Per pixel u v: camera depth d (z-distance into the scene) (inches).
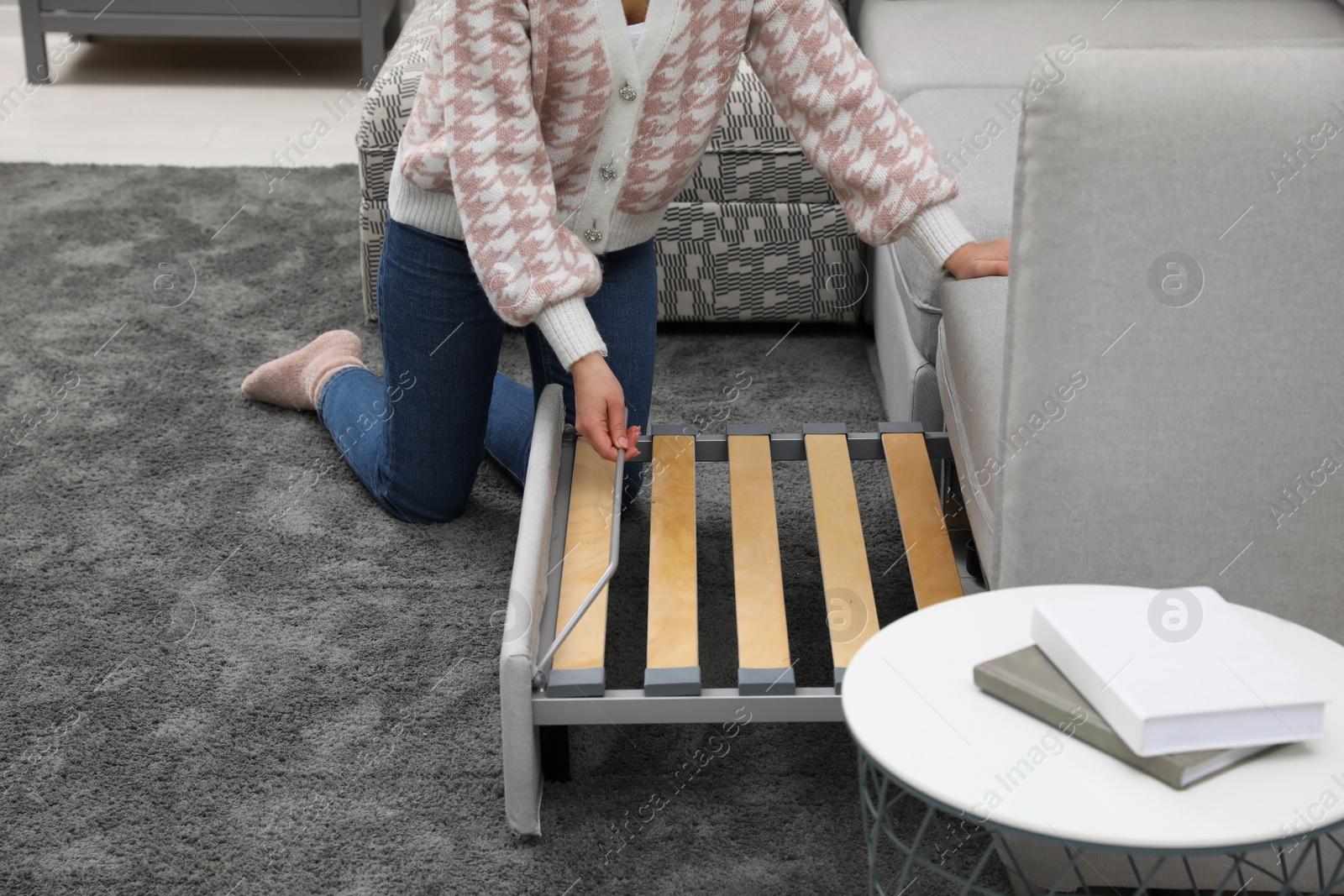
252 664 53.7
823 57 48.4
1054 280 38.8
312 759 48.5
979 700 32.2
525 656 41.2
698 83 48.3
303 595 58.3
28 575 59.2
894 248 70.3
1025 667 32.3
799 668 53.7
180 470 68.4
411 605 57.8
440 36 49.4
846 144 49.3
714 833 44.9
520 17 43.5
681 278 82.2
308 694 52.0
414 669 53.6
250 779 47.5
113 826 45.2
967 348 51.3
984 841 44.4
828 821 45.4
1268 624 35.1
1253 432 39.6
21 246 94.0
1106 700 30.1
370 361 80.1
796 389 77.3
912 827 45.1
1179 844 27.7
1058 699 31.0
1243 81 36.9
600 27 44.8
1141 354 39.2
